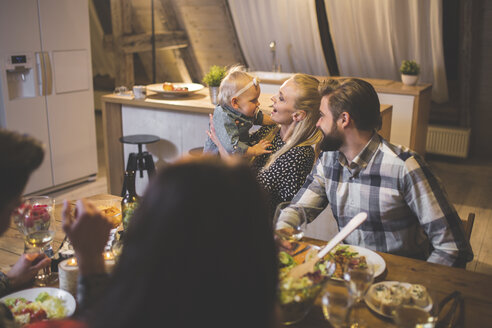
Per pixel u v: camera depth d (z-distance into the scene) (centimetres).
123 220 147
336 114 156
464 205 419
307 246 144
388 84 478
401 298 117
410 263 145
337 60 604
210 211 58
